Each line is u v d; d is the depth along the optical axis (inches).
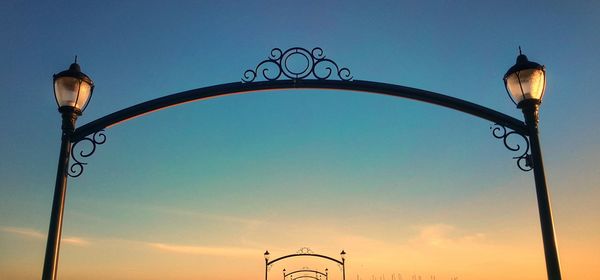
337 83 290.2
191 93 288.7
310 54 294.4
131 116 283.6
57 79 274.2
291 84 289.3
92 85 284.2
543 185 258.8
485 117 281.1
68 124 273.6
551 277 242.7
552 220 252.7
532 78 269.9
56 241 255.9
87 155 275.3
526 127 272.7
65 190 268.7
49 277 248.1
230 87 289.4
